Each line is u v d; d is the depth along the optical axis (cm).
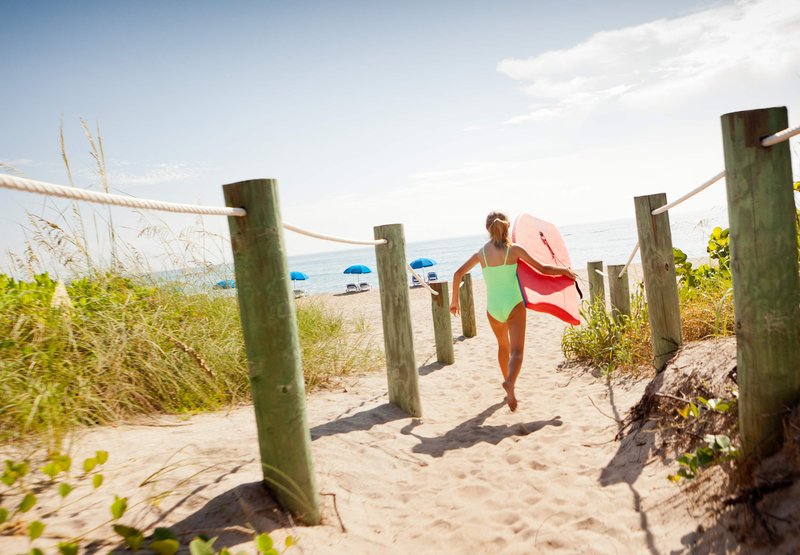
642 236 434
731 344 351
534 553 234
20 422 279
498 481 314
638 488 271
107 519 211
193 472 269
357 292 2762
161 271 530
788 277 216
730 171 221
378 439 389
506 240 465
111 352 378
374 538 253
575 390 505
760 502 204
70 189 165
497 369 637
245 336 244
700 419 296
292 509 247
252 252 235
